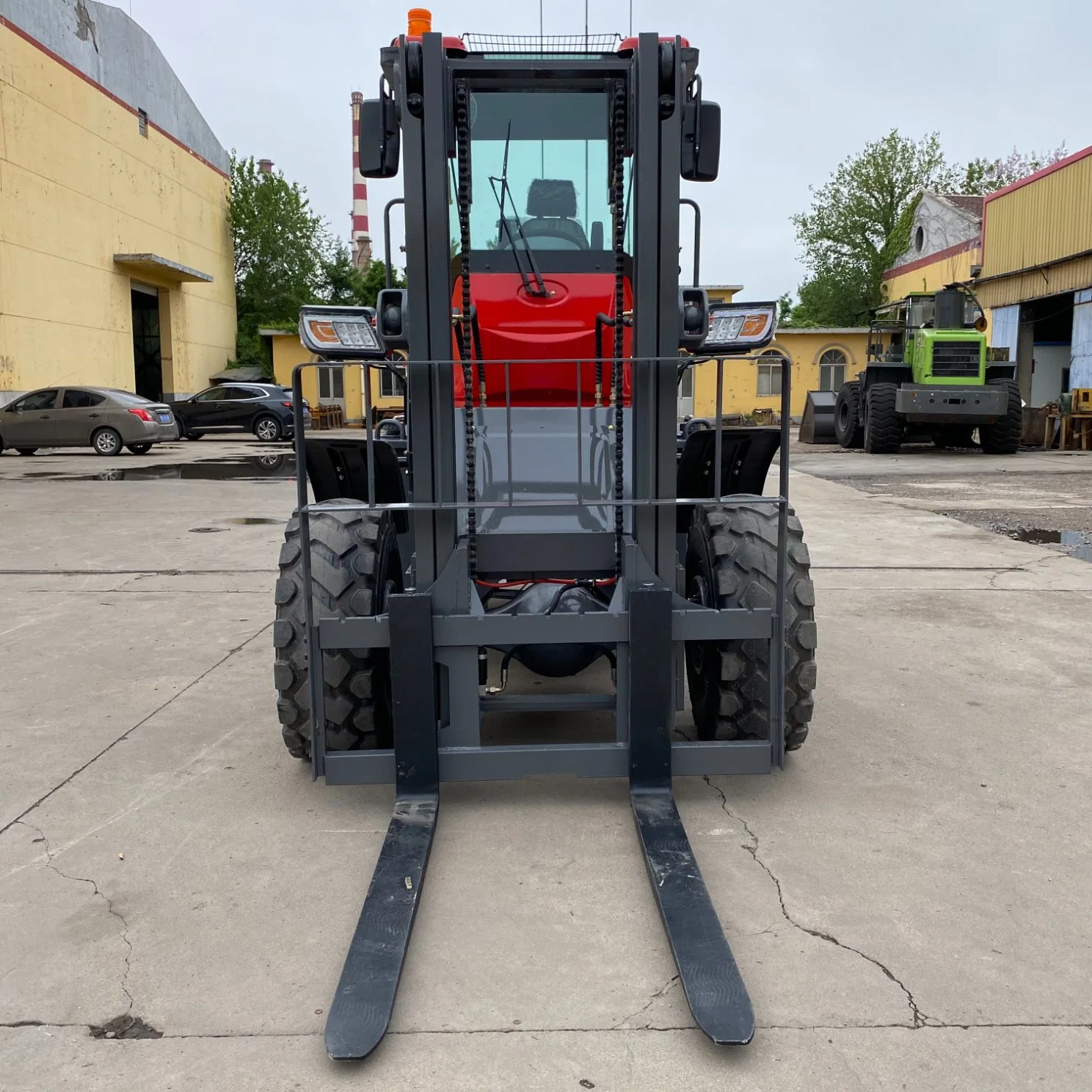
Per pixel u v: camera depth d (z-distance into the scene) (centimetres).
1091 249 1845
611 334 353
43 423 1789
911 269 3466
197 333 3128
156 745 383
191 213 3075
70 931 253
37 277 2148
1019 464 1509
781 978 229
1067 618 564
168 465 1603
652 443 311
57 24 2234
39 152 2150
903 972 231
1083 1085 194
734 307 321
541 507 329
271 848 298
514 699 330
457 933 249
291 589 323
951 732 389
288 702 326
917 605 599
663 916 247
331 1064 203
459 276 357
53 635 547
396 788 322
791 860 285
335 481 371
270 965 238
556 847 296
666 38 311
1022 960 236
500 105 350
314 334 312
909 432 1908
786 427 304
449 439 314
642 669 303
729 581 321
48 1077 200
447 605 312
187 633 549
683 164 315
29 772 357
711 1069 199
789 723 330
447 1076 199
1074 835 301
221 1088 196
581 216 358
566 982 229
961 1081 196
